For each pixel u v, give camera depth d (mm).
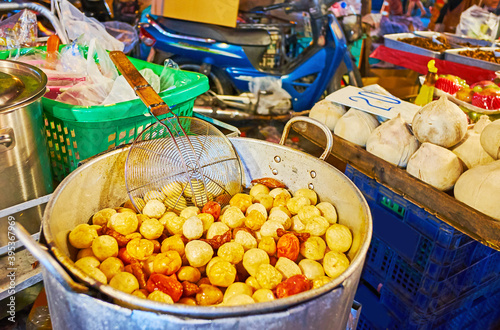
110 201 1355
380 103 1728
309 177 1411
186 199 1490
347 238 1189
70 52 1887
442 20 5582
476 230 1188
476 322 1659
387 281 1586
